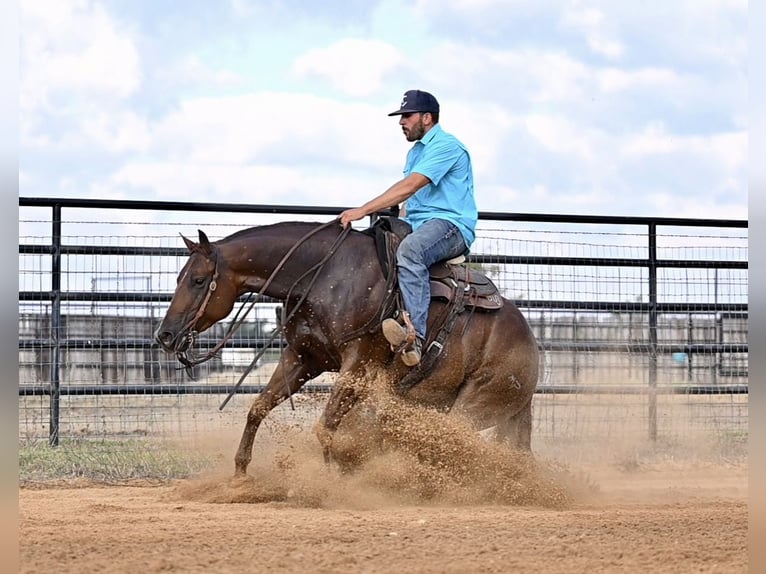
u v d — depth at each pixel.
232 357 14.73
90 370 14.24
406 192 11.07
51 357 14.11
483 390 11.47
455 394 11.52
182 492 11.00
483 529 8.52
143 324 14.41
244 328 14.75
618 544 7.78
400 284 10.74
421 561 7.09
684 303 16.20
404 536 8.09
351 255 10.93
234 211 14.48
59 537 7.98
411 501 10.86
